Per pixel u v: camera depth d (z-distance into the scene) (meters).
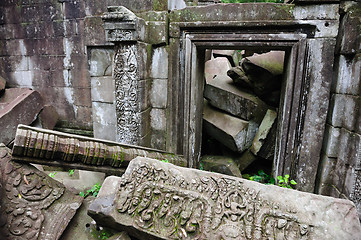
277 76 3.31
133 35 2.61
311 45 2.47
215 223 1.79
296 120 2.67
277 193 1.93
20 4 3.92
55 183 2.47
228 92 3.66
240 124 3.54
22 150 2.20
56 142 2.26
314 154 2.67
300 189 2.79
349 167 2.29
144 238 1.89
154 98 3.20
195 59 2.96
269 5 2.51
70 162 2.41
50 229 2.10
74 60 3.93
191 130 3.19
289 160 2.79
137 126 2.95
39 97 3.88
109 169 2.58
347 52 2.30
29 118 3.67
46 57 4.09
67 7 3.65
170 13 2.88
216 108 3.97
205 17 2.74
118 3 3.17
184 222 1.81
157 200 1.93
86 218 2.34
